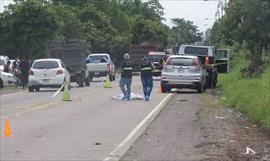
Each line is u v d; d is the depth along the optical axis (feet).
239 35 178.29
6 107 121.19
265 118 90.53
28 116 102.27
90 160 59.16
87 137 75.66
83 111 111.55
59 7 366.63
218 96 153.99
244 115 105.09
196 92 171.22
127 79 140.36
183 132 80.94
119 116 102.06
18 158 60.18
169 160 59.16
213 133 80.43
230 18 178.91
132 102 133.39
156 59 264.52
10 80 204.13
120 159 59.52
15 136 76.48
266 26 172.45
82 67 206.69
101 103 130.52
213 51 199.52
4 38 292.61
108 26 441.68
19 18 290.35
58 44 217.77
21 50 293.84
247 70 174.09
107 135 77.51
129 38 485.56
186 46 198.90
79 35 365.40
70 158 60.18
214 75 196.03
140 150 65.36
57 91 168.14
